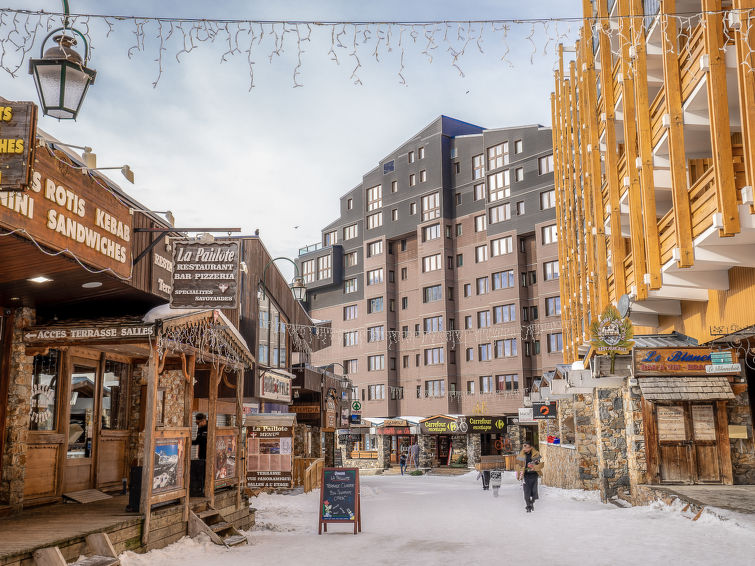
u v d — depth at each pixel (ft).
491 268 193.57
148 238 40.01
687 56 43.47
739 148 39.45
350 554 34.22
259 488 61.82
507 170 194.49
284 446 62.08
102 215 33.78
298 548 36.42
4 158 22.79
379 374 214.28
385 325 215.31
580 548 33.83
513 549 34.47
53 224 29.04
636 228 54.54
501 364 186.80
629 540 35.40
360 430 189.88
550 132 185.57
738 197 37.91
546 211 183.11
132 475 33.99
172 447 35.91
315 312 246.68
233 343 44.29
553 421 114.52
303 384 90.63
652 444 53.47
